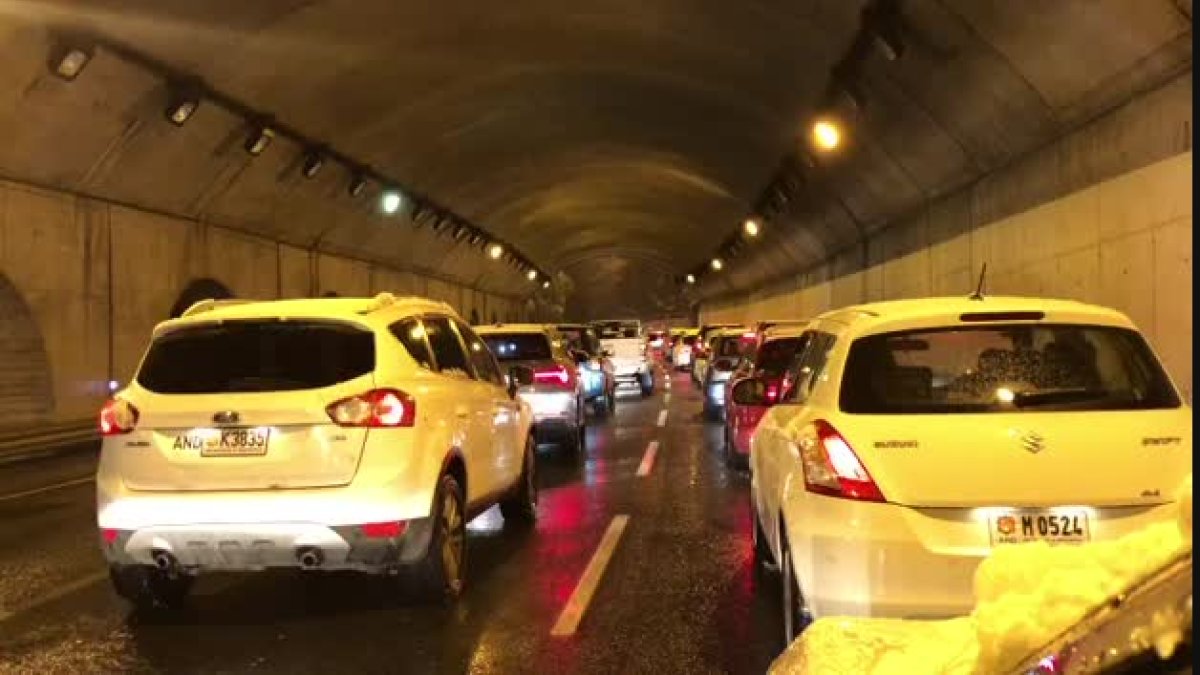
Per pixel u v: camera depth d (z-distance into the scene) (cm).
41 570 830
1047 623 217
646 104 2608
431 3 1723
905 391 505
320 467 623
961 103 1508
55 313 1817
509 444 909
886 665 280
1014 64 1272
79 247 1884
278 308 689
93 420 1905
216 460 627
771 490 612
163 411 634
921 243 2162
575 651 586
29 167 1698
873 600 455
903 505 459
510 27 1928
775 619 645
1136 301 1112
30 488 1351
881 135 1917
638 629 628
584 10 1834
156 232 2148
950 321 532
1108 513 449
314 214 2816
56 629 650
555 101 2631
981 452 463
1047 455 458
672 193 4331
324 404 628
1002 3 1153
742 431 1337
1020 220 1532
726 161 3061
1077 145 1284
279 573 791
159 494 627
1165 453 458
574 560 823
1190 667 180
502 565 809
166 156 1975
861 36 1516
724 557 827
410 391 663
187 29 1568
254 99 1953
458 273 4775
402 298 782
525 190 4019
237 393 637
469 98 2423
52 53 1460
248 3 1527
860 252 2809
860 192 2406
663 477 1306
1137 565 208
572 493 1186
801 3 1538
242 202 2420
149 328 2122
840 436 484
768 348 1277
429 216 3631
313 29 1706
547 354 1488
